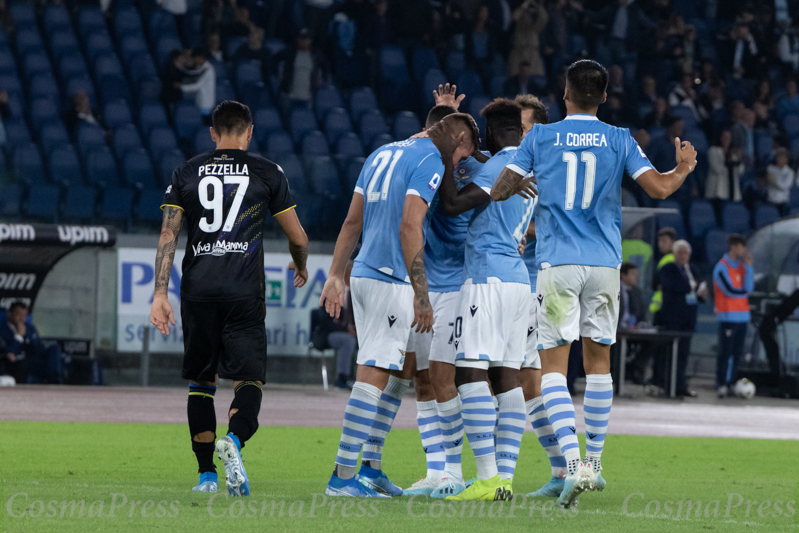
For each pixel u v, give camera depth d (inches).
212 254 642.8
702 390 2208.4
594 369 644.1
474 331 633.0
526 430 1305.4
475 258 642.2
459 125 642.2
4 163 1883.6
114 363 1865.2
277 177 660.7
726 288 2068.2
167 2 2869.1
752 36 3383.4
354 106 2792.8
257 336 646.5
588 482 568.1
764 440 1253.1
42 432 1051.9
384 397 683.4
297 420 1325.0
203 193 647.1
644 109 3053.6
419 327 605.6
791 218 2215.8
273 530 486.6
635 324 2053.4
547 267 630.5
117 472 770.2
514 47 2994.6
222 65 2726.4
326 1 2893.7
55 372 1792.6
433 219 677.9
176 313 1891.0
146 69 2699.3
